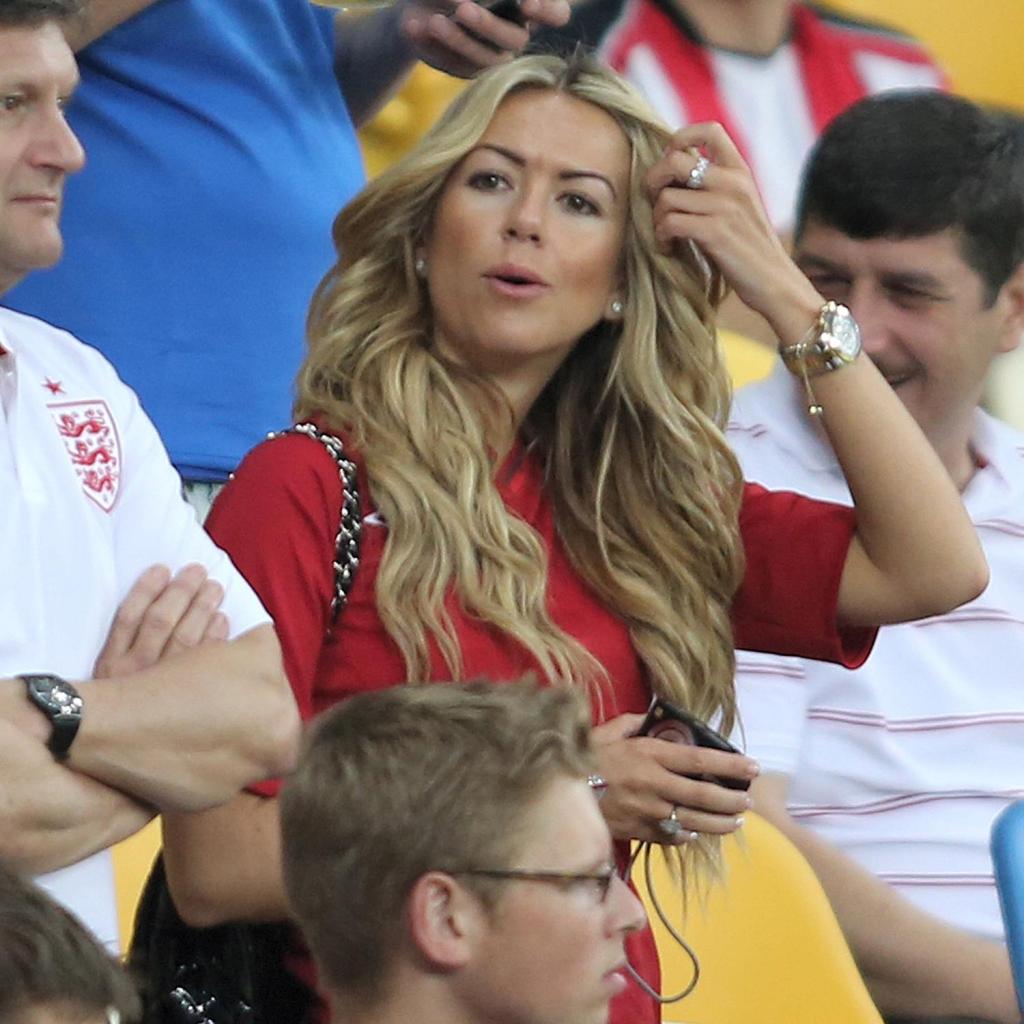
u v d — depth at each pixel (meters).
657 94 21.53
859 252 16.45
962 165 16.33
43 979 7.19
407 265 12.38
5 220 10.32
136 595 10.67
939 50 23.23
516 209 12.21
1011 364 20.75
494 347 12.16
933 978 15.64
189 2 14.93
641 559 12.47
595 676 11.95
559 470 12.55
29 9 10.25
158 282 14.75
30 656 10.20
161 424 14.73
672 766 11.39
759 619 12.82
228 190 14.94
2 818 9.84
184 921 10.98
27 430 10.53
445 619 11.48
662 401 12.55
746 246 12.58
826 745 16.14
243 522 11.35
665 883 13.97
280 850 10.21
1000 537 16.92
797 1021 14.09
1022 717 16.52
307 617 11.28
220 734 10.34
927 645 16.47
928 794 16.23
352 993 9.57
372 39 16.03
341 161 15.77
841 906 15.55
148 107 14.82
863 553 12.66
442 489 11.79
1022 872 13.42
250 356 15.02
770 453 16.50
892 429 12.52
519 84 12.48
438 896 9.41
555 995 9.46
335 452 11.66
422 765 9.45
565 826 9.53
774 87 22.03
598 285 12.41
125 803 10.16
